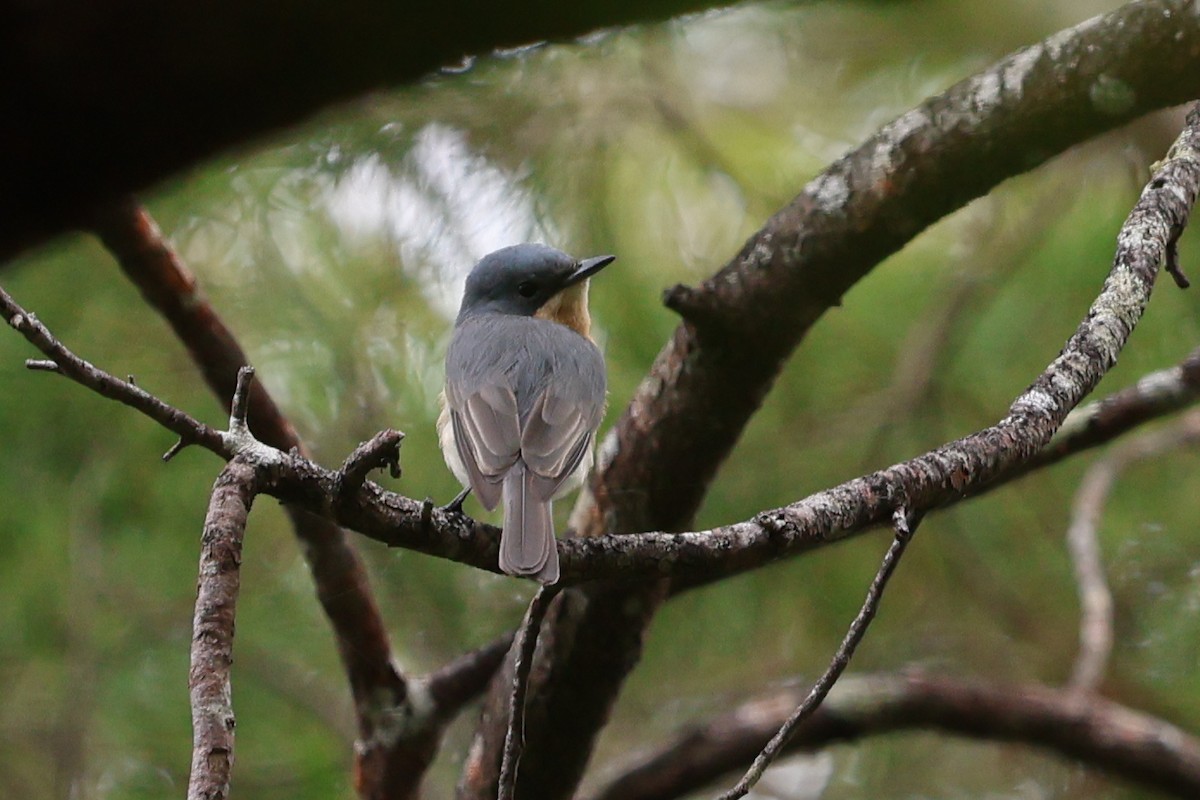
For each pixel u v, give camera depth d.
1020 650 13.27
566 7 3.97
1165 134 11.94
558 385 8.59
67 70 3.91
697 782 10.75
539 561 5.86
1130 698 12.97
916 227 8.23
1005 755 14.09
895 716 10.92
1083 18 10.04
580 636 9.05
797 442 12.20
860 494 6.25
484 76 10.43
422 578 12.11
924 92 12.32
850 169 8.26
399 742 9.74
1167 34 7.33
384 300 11.71
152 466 11.55
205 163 4.24
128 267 8.84
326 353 11.68
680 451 8.93
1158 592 13.09
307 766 11.75
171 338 11.43
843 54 12.10
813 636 12.93
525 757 9.38
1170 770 10.85
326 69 4.01
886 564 5.66
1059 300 12.45
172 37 3.92
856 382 12.55
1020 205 12.61
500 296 10.30
